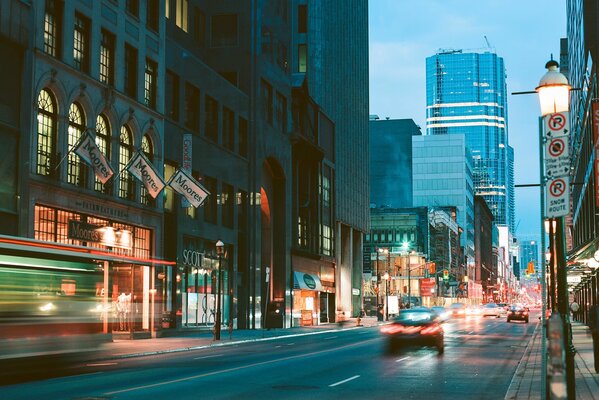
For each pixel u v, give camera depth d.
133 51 46.91
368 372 23.62
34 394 17.34
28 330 20.72
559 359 7.90
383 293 139.25
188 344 38.62
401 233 151.50
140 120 46.72
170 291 49.44
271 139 69.38
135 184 46.03
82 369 24.33
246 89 65.75
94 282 23.77
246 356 31.11
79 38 41.31
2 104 34.12
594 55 57.12
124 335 43.72
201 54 65.44
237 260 62.78
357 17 111.31
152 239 47.97
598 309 22.47
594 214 55.31
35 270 21.20
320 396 17.41
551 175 13.00
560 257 13.38
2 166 33.88
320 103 90.94
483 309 112.31
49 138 38.34
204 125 56.91
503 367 25.81
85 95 40.78
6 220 33.88
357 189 105.56
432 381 21.09
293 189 75.69
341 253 100.56
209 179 57.62
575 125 85.12
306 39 92.12
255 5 67.00
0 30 33.84
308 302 81.88
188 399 16.52
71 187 39.03
